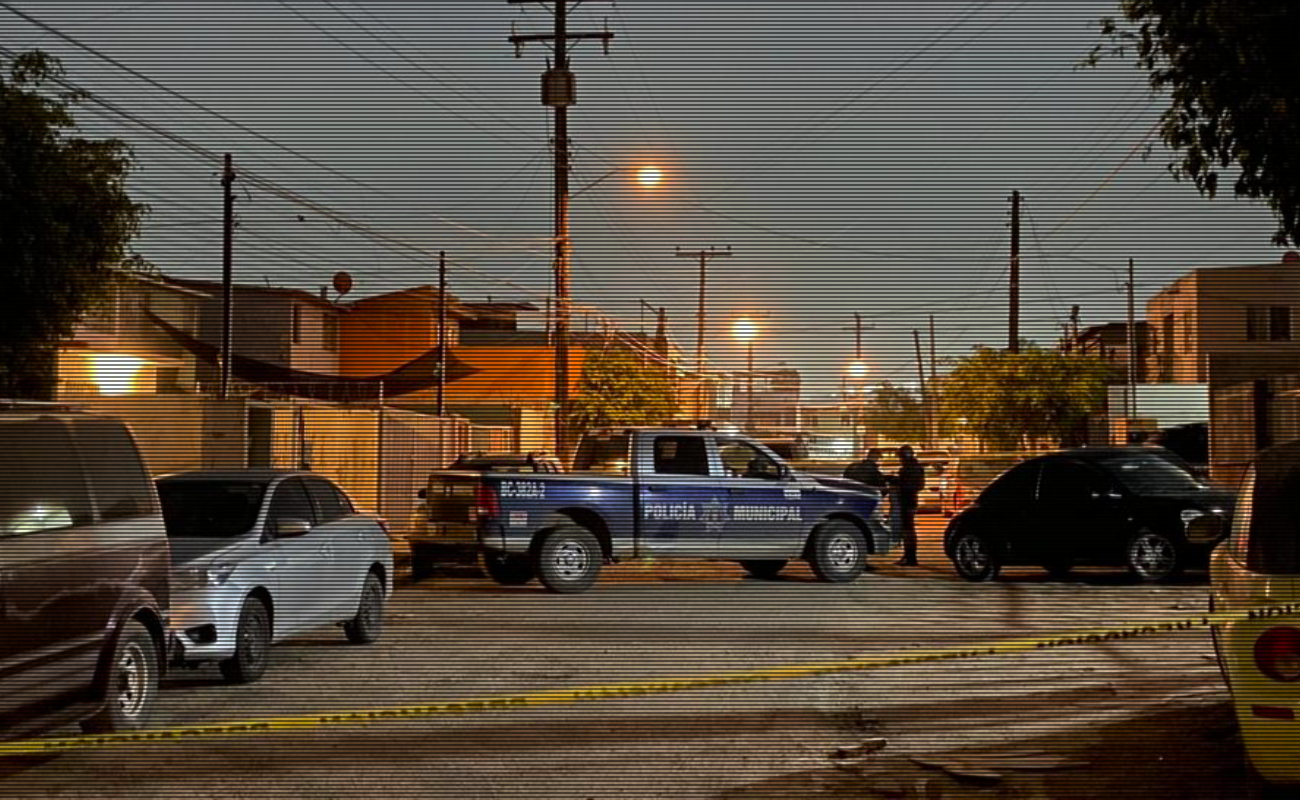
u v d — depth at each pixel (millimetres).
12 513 7926
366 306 42000
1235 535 7543
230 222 18672
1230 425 27672
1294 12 8648
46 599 8000
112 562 8766
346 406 27031
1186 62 9172
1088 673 11133
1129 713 9438
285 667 11898
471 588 18766
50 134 13125
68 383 24250
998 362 32750
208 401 23188
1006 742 8680
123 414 23125
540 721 9531
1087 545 18312
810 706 10000
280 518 11922
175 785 7797
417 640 13484
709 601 16797
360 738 9000
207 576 10664
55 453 8492
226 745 8789
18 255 12828
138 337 32812
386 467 27828
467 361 42969
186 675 11477
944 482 33562
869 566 22203
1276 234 9336
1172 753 8266
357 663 12078
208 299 35281
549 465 21922
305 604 12031
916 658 6555
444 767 8180
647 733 9117
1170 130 9422
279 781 7879
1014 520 18859
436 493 19109
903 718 9508
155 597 9305
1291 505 7117
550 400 41969
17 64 13312
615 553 18578
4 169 12578
